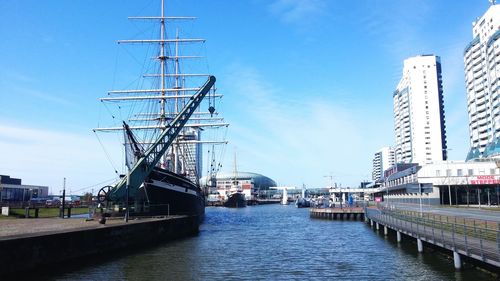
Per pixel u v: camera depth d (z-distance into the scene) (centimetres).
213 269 3036
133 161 5269
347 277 2775
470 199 10569
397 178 14100
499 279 2466
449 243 2791
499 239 2177
